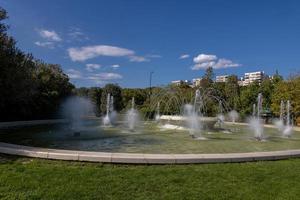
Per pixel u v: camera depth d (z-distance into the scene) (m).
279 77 35.12
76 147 9.08
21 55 18.27
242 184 5.48
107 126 18.89
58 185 5.09
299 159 7.54
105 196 4.76
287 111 26.00
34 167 5.93
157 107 29.00
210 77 46.75
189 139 12.27
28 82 18.39
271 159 7.25
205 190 5.14
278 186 5.47
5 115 20.27
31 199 4.57
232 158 6.79
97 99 39.03
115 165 6.20
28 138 11.09
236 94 39.00
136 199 4.71
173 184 5.32
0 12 16.55
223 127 19.98
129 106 36.41
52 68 26.78
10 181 5.19
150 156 6.46
